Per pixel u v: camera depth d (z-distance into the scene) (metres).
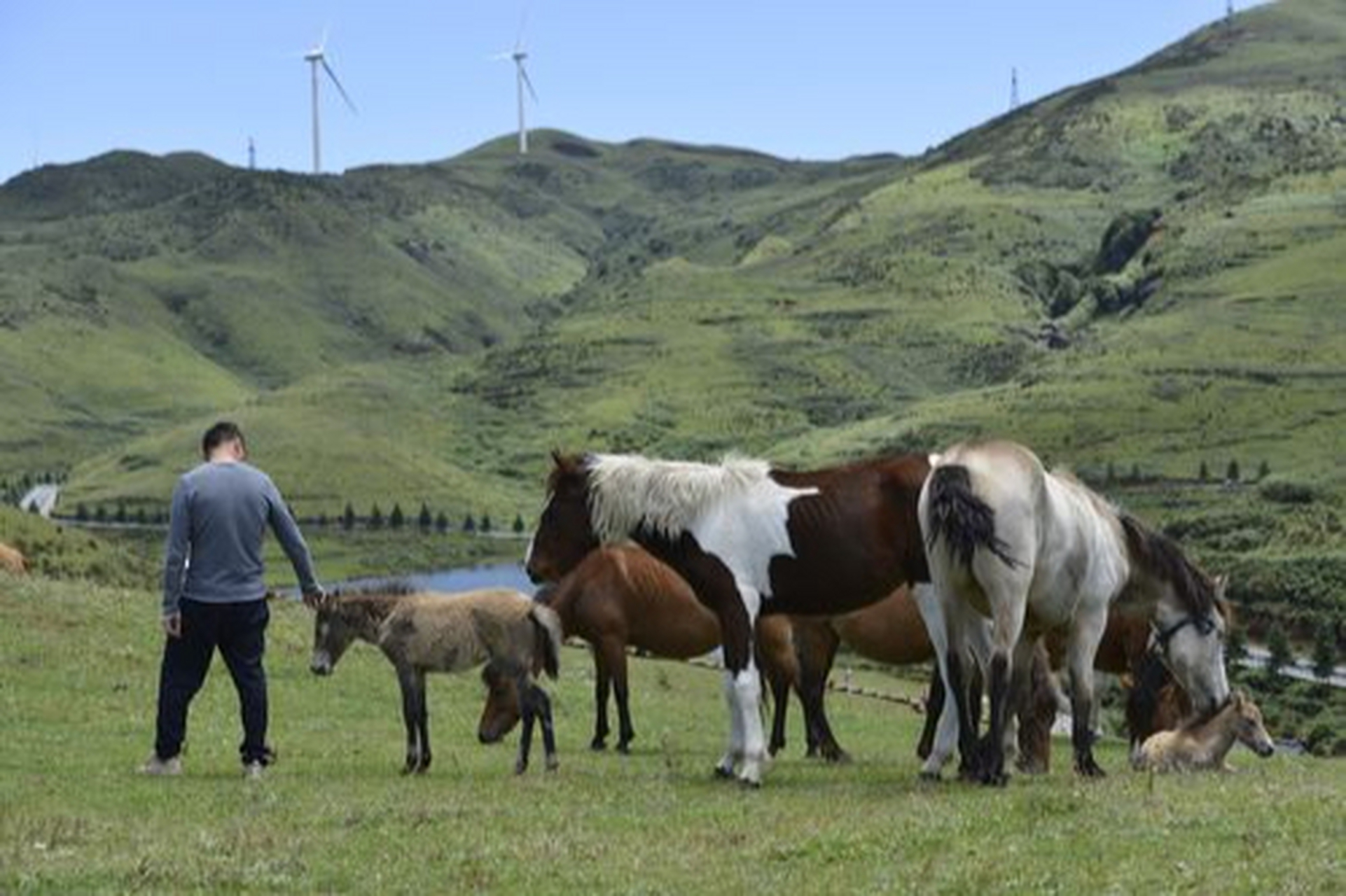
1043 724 18.50
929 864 11.12
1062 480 16.80
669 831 13.17
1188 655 18.48
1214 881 10.51
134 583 61.59
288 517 16.17
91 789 15.41
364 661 30.52
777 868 11.53
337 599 17.28
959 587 15.38
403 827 13.16
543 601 22.36
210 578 15.83
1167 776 17.03
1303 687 98.88
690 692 33.97
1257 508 183.38
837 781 16.95
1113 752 25.36
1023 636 16.58
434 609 17.20
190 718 22.44
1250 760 21.95
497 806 14.36
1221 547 169.12
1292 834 12.02
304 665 28.78
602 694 22.80
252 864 11.49
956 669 15.63
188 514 15.75
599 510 16.67
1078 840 12.01
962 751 15.77
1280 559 146.50
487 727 20.22
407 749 18.22
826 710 32.78
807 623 21.41
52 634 28.22
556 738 24.20
